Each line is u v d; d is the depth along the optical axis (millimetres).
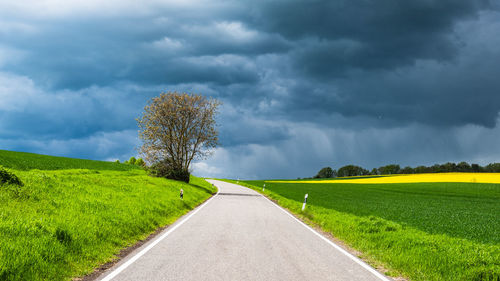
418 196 39906
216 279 5414
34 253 5824
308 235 10688
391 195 40938
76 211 10227
